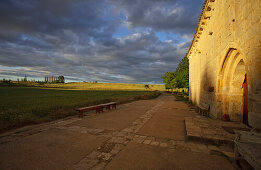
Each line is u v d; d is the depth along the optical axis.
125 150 3.62
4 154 3.36
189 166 2.88
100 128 5.62
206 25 9.05
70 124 6.24
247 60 3.80
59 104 10.70
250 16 3.63
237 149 2.98
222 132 4.47
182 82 30.34
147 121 6.85
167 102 16.45
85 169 2.77
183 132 5.14
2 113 6.71
